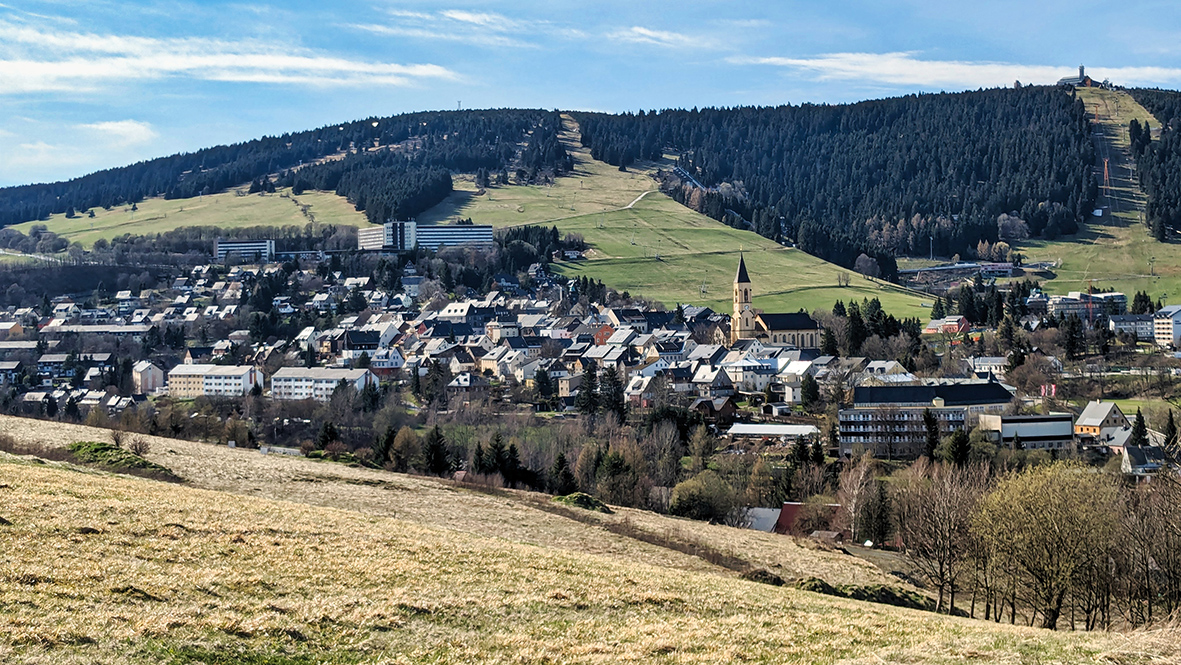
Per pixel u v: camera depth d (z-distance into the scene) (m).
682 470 170.25
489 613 54.06
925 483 119.88
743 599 64.69
